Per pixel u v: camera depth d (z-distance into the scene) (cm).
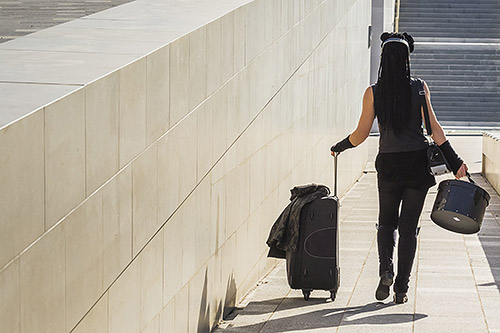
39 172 321
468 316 686
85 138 368
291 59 999
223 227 684
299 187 778
